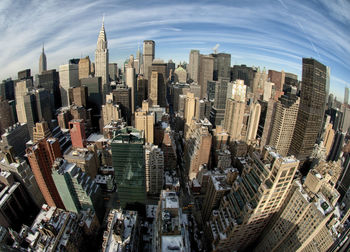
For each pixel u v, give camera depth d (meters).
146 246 182.62
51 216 149.62
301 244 125.75
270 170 123.31
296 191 131.75
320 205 119.06
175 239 119.19
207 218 195.50
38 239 142.88
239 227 140.88
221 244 155.38
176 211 133.62
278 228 141.12
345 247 104.25
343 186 172.75
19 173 198.25
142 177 172.25
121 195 185.00
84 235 164.25
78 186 172.12
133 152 157.75
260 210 132.75
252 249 176.00
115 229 133.50
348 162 184.38
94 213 182.75
